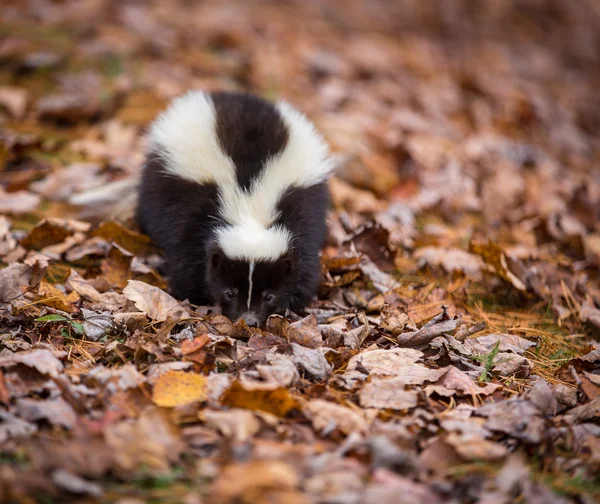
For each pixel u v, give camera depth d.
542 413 7.55
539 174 16.48
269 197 10.09
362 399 7.58
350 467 6.25
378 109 18.08
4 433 6.38
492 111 20.22
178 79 17.09
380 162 15.38
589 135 21.61
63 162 13.81
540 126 20.23
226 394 7.12
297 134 10.92
